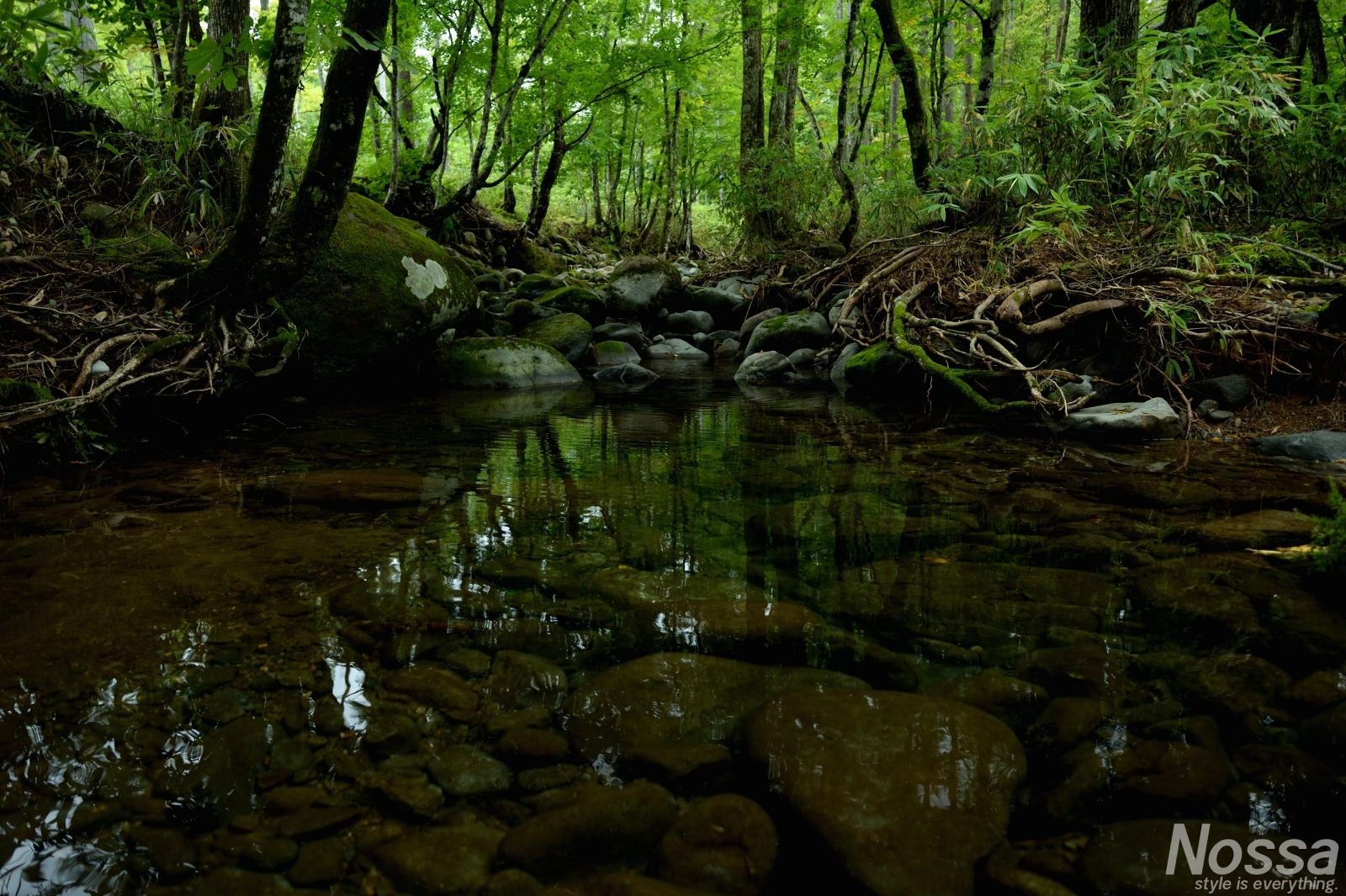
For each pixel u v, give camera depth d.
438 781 1.24
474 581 2.06
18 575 2.02
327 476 3.18
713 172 12.03
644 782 1.24
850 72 9.66
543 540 2.42
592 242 16.66
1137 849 1.09
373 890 1.03
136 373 3.86
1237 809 1.18
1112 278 4.67
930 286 5.91
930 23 10.19
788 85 13.02
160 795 1.19
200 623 1.76
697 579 2.10
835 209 9.59
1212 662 1.61
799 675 1.58
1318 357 3.95
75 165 5.23
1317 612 1.83
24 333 3.67
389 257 5.79
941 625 1.81
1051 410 4.25
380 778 1.25
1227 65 4.57
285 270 4.22
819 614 1.87
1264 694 1.48
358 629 1.76
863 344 6.08
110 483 3.03
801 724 1.35
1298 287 4.34
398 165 8.22
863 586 2.05
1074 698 1.48
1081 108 5.22
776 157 9.40
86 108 5.49
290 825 1.14
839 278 7.65
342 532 2.46
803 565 2.21
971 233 6.26
